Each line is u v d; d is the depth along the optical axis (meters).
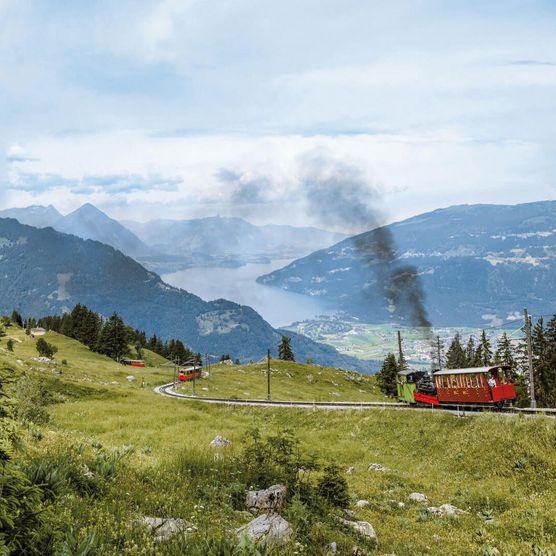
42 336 158.38
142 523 9.21
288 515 12.13
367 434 42.19
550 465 26.03
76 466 12.27
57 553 6.85
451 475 29.38
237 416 56.72
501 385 39.62
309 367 141.25
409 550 13.07
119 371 125.25
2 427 7.46
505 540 15.85
